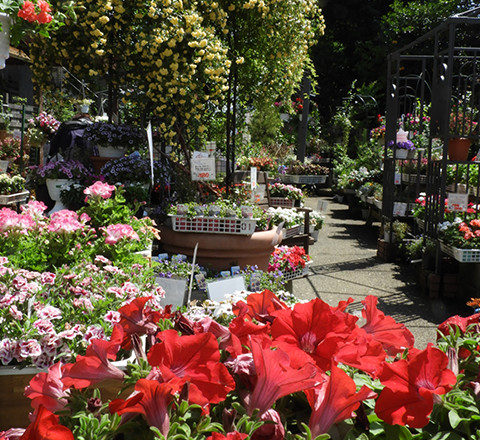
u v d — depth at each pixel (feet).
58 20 14.83
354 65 75.31
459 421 3.13
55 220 9.58
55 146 21.22
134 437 2.78
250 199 19.15
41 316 6.42
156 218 17.66
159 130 20.38
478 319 4.53
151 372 2.85
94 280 7.50
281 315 3.41
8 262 7.81
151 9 17.04
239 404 2.88
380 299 19.47
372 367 3.24
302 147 47.52
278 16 20.24
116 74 19.71
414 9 63.46
